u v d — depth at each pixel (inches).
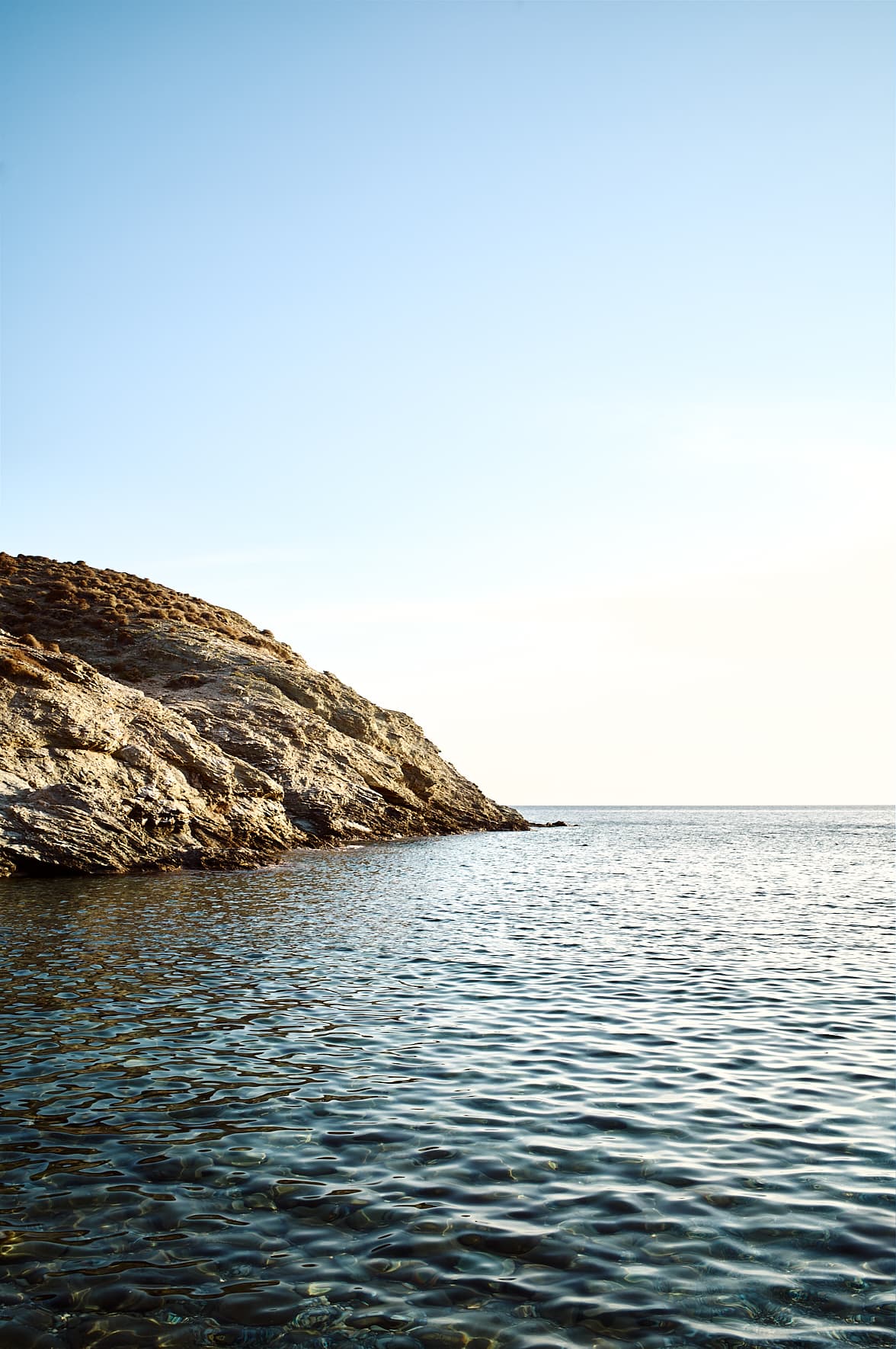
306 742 3309.5
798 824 7155.5
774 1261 346.0
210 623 4281.5
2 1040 649.0
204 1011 741.3
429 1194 402.9
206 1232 368.8
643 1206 390.6
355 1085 555.2
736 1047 641.6
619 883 1948.8
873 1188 409.1
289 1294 324.2
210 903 1460.4
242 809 2507.4
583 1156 445.4
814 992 826.8
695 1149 454.0
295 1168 431.8
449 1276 335.9
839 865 2527.1
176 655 3607.3
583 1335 300.5
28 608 3885.3
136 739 2301.9
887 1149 454.9
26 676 2175.2
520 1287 329.1
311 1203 393.7
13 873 1827.0
